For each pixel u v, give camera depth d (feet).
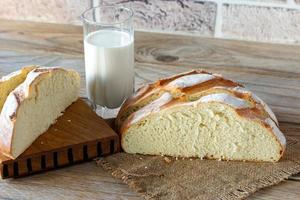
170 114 2.59
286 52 3.65
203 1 3.98
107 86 2.96
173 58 3.53
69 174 2.53
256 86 3.21
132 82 3.05
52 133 2.64
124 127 2.63
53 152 2.53
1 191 2.42
